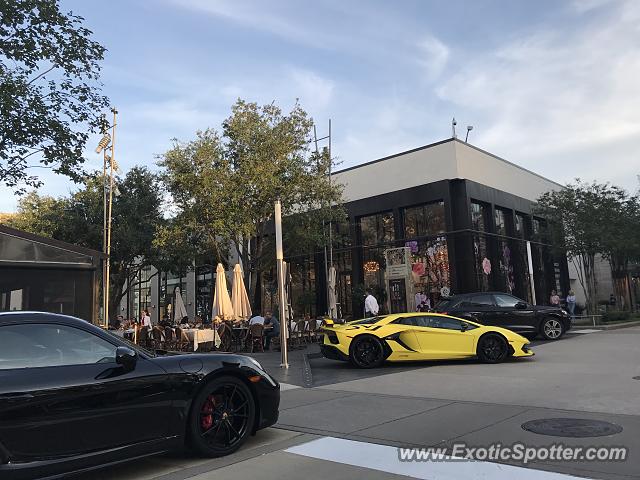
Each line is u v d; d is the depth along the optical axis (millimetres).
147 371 4938
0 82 11695
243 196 19031
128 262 29219
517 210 26500
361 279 25188
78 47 12500
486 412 6680
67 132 12539
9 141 12109
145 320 25188
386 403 7609
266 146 19328
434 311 17047
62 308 12609
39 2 11531
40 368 4402
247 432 5582
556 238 24469
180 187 19875
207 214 19203
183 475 4844
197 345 16438
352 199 25781
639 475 4332
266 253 22984
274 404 5898
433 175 23000
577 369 10102
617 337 16328
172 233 20359
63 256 12789
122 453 4664
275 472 4789
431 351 11930
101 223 27828
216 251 22469
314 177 20516
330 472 4703
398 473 4594
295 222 21344
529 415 6398
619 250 24359
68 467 4332
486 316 16406
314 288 27234
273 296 27641
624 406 6703
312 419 6785
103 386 4602
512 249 25875
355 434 5945
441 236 22609
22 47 11578
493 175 24828
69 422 4375
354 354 12133
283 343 12344
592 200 23344
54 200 29031
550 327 16609
